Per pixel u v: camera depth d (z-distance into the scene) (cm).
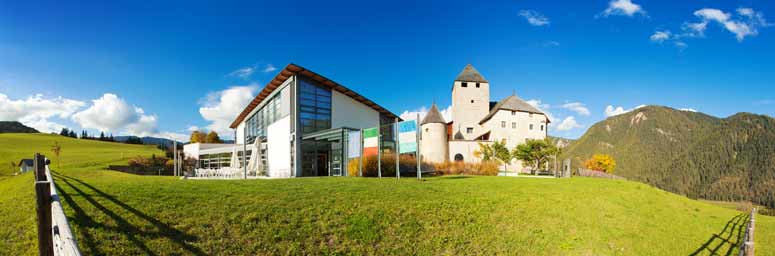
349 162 2453
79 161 4716
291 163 2780
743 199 8894
